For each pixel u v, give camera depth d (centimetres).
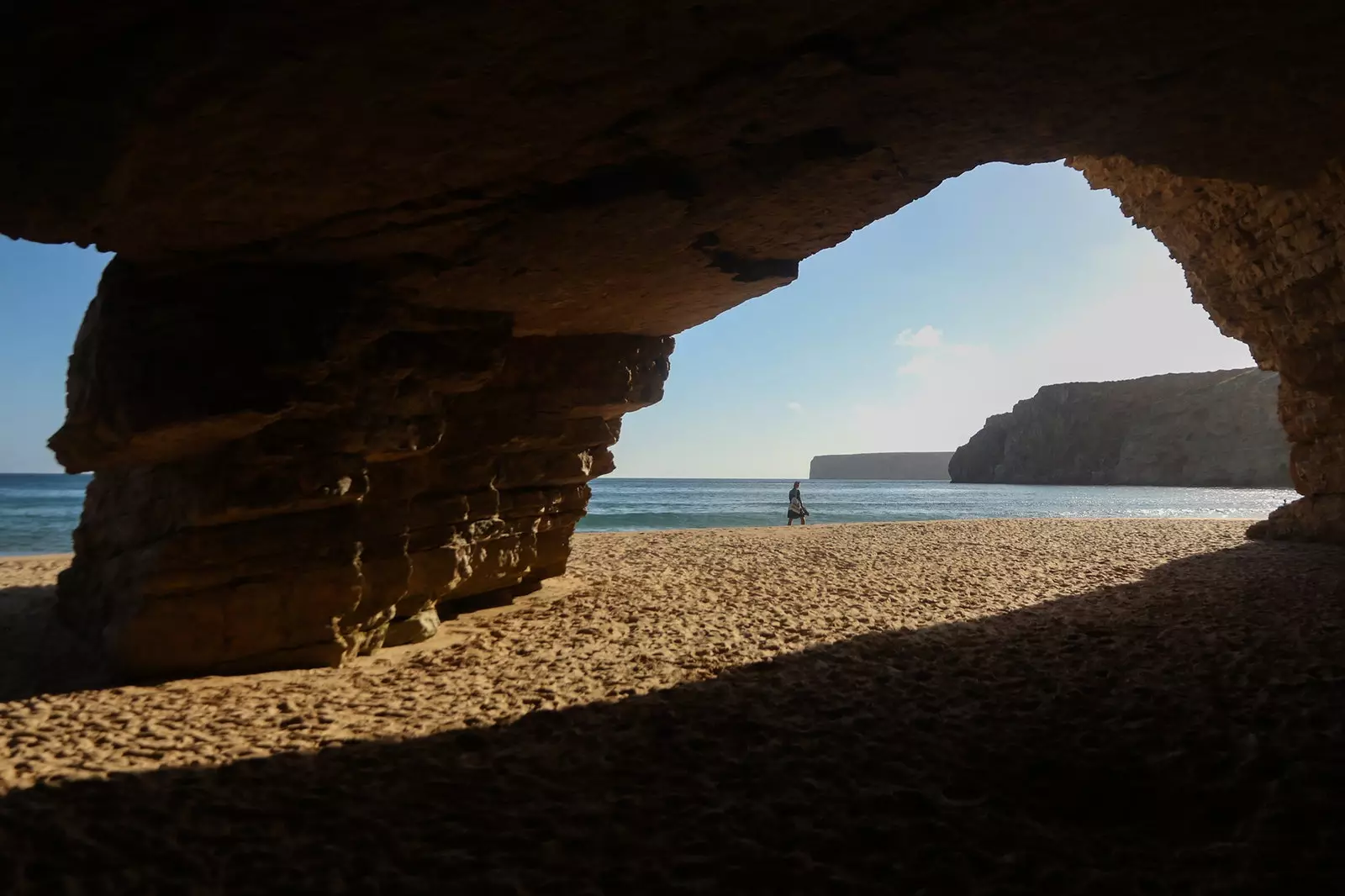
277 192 500
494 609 1036
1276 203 1152
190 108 384
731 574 1396
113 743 527
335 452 712
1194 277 1510
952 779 467
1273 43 428
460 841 392
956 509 5222
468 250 630
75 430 688
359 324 661
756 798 444
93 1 315
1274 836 363
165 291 626
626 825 411
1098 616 938
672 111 464
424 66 384
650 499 6844
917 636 861
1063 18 401
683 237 644
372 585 788
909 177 576
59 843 381
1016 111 494
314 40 351
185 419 616
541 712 598
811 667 735
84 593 840
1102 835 392
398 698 647
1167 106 495
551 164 514
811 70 433
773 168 539
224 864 366
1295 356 1352
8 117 364
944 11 393
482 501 961
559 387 1006
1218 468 8856
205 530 688
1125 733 523
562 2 350
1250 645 729
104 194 441
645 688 669
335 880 352
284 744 532
